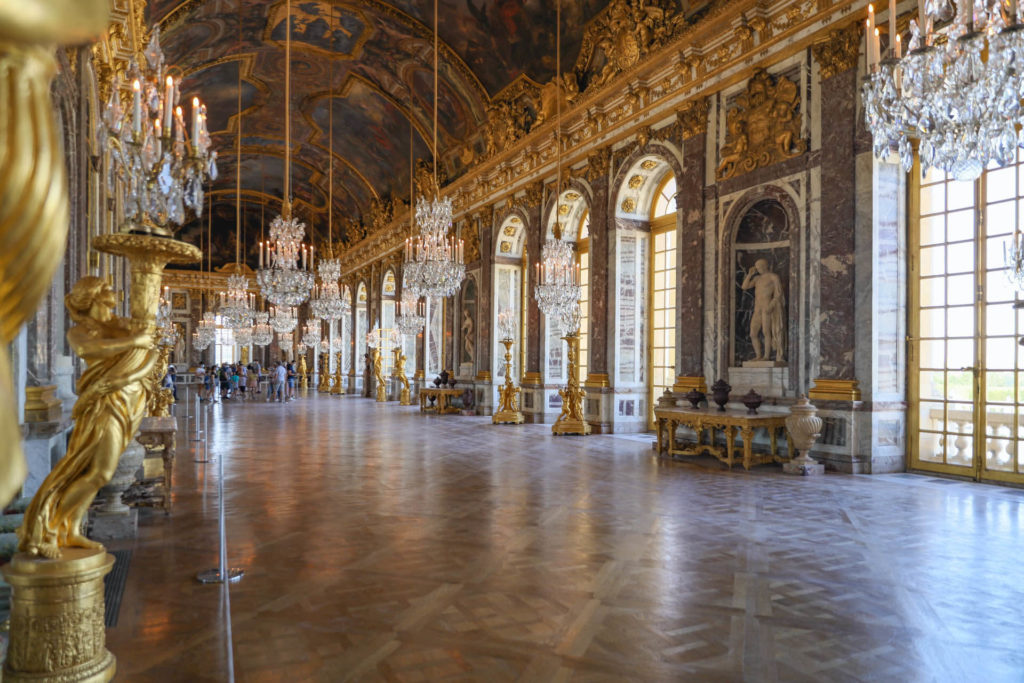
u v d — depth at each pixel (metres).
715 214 13.16
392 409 25.09
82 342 3.28
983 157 6.31
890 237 10.55
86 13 0.70
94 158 10.51
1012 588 5.14
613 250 16.42
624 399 16.45
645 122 15.13
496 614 4.58
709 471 10.65
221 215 45.97
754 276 12.34
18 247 0.87
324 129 29.28
